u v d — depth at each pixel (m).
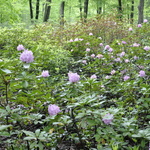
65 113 3.03
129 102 3.79
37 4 18.52
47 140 2.40
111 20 9.83
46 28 9.94
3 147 2.65
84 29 9.62
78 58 7.54
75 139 2.71
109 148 2.36
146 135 2.30
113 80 4.62
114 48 6.68
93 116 2.26
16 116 2.36
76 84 2.96
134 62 5.92
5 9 13.16
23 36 7.83
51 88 3.53
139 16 13.26
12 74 3.00
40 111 3.23
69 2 18.16
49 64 5.91
